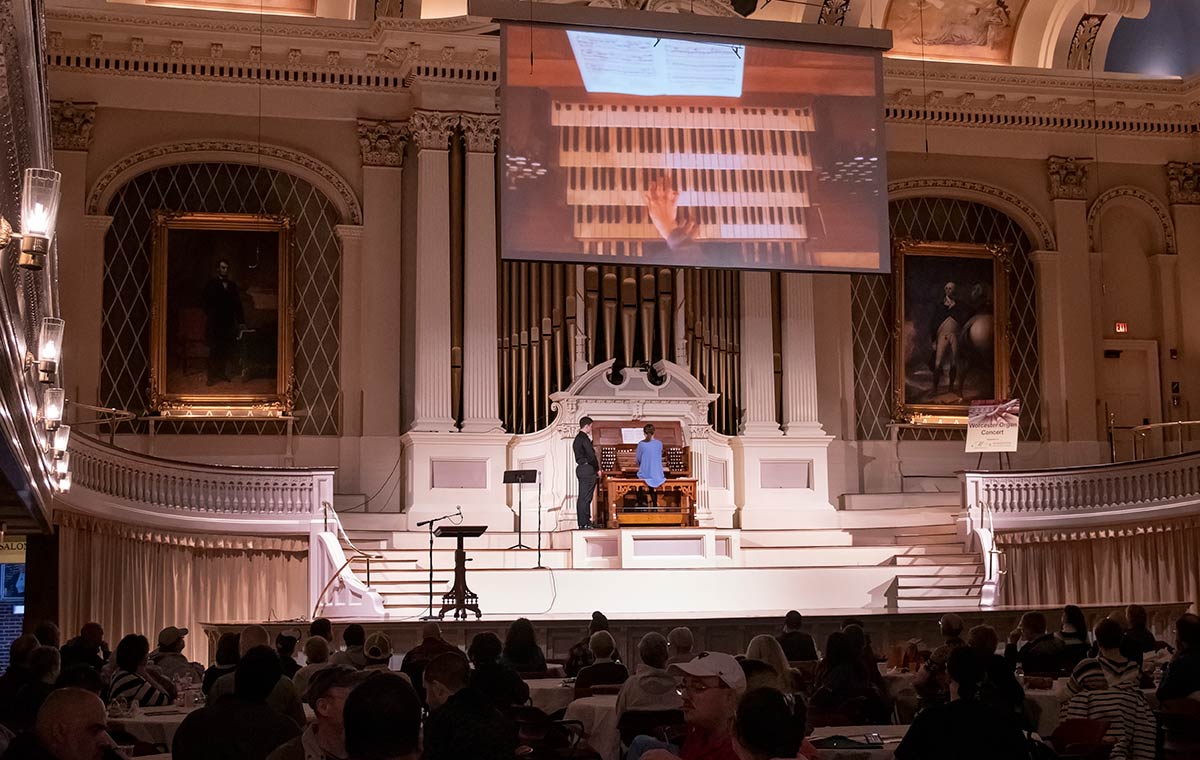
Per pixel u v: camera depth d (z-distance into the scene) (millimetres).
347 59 19781
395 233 19922
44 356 9133
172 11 18844
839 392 21062
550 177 15695
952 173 21688
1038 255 21734
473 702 3635
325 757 4477
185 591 16344
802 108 16328
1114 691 7406
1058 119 21906
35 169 6512
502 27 15469
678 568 17000
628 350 19906
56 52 18844
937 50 22156
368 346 19672
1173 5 22578
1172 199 22234
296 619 16406
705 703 4723
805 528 19984
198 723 5027
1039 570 19047
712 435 19938
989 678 6219
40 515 12352
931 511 19891
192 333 19141
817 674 8406
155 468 15734
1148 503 17969
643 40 16188
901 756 4949
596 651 9008
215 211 19531
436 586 16938
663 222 15922
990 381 21469
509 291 19891
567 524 19047
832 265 16156
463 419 19328
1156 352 22109
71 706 4324
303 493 17219
